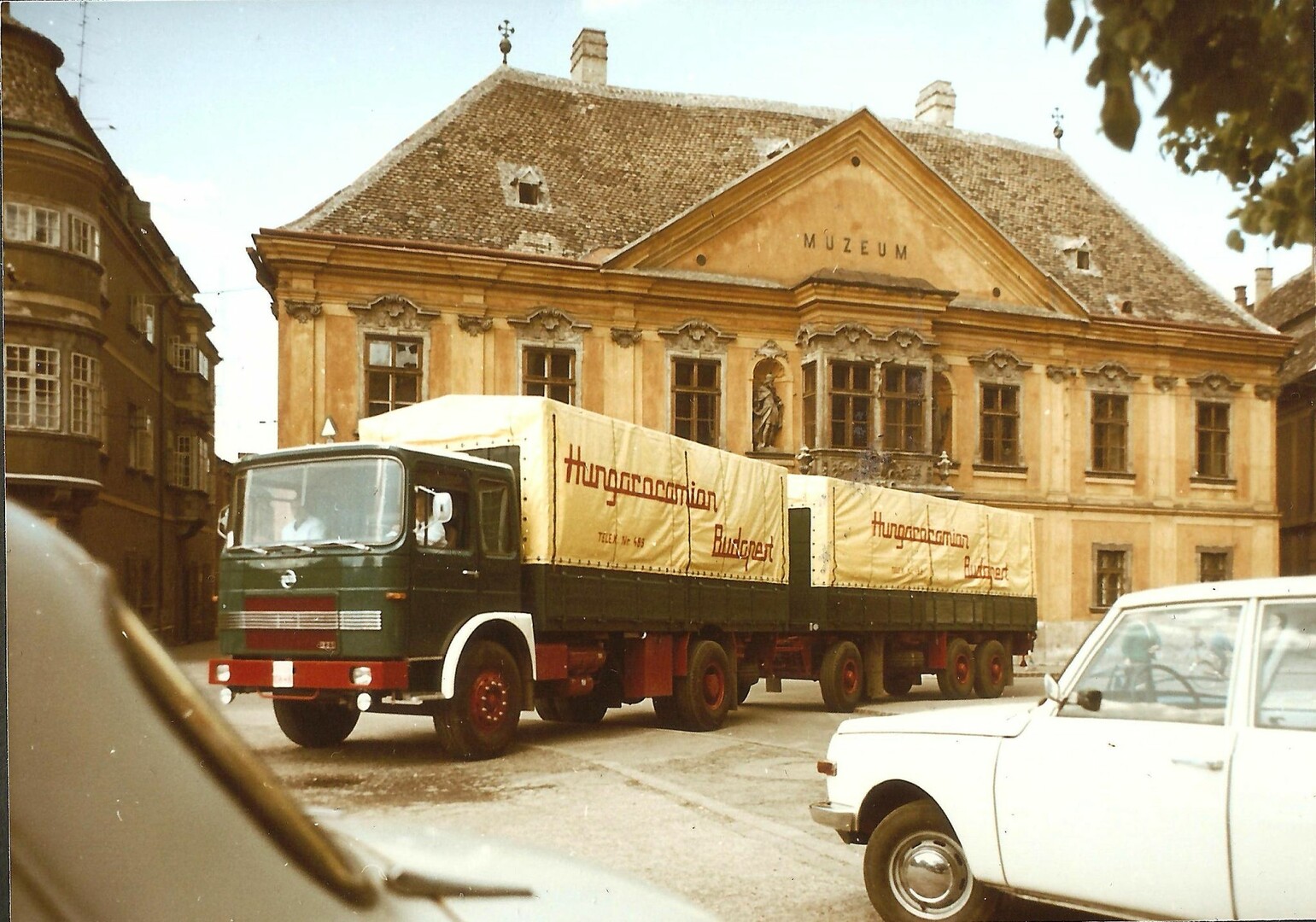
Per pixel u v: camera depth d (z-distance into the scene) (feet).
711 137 103.55
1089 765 15.16
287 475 35.50
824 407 92.58
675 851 22.30
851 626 58.44
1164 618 15.39
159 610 33.63
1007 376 102.63
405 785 29.96
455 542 35.73
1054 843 15.33
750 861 21.49
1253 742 13.93
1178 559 106.73
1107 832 14.83
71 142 58.08
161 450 87.71
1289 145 15.46
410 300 83.76
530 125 97.09
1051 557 102.83
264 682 33.65
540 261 86.69
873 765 17.60
